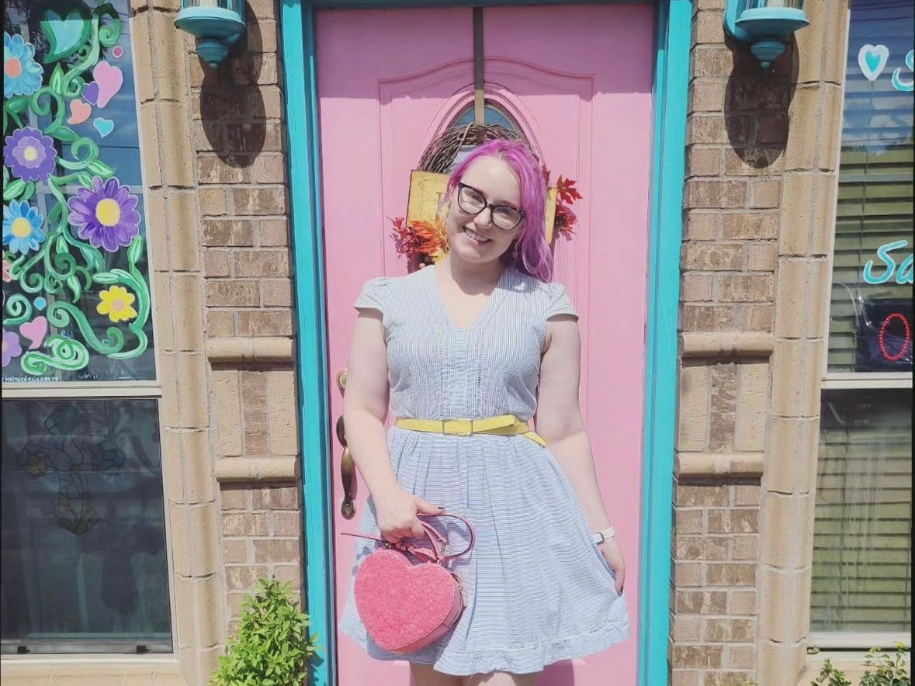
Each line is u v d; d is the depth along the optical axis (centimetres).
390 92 208
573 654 147
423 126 209
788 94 192
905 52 197
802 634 212
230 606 212
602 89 207
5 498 220
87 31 199
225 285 201
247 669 199
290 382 205
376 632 141
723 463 203
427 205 201
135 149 203
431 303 147
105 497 220
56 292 210
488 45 206
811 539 209
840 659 218
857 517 218
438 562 141
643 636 222
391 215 212
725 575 210
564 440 156
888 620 222
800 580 208
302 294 206
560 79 207
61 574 224
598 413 219
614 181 211
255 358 201
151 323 210
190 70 193
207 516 209
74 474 219
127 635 226
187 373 202
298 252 204
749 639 212
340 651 227
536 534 146
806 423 202
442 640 143
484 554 143
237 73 193
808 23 178
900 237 204
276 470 205
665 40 198
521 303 148
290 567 210
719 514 208
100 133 202
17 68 200
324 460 215
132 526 221
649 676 220
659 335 206
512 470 145
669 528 213
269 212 198
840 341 210
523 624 142
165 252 200
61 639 227
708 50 191
